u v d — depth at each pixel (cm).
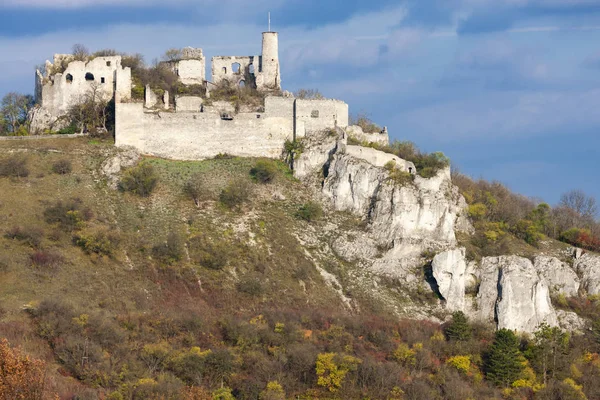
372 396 18538
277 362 18988
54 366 17850
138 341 19025
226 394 17425
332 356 19162
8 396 15900
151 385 17325
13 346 17850
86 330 18900
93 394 16925
